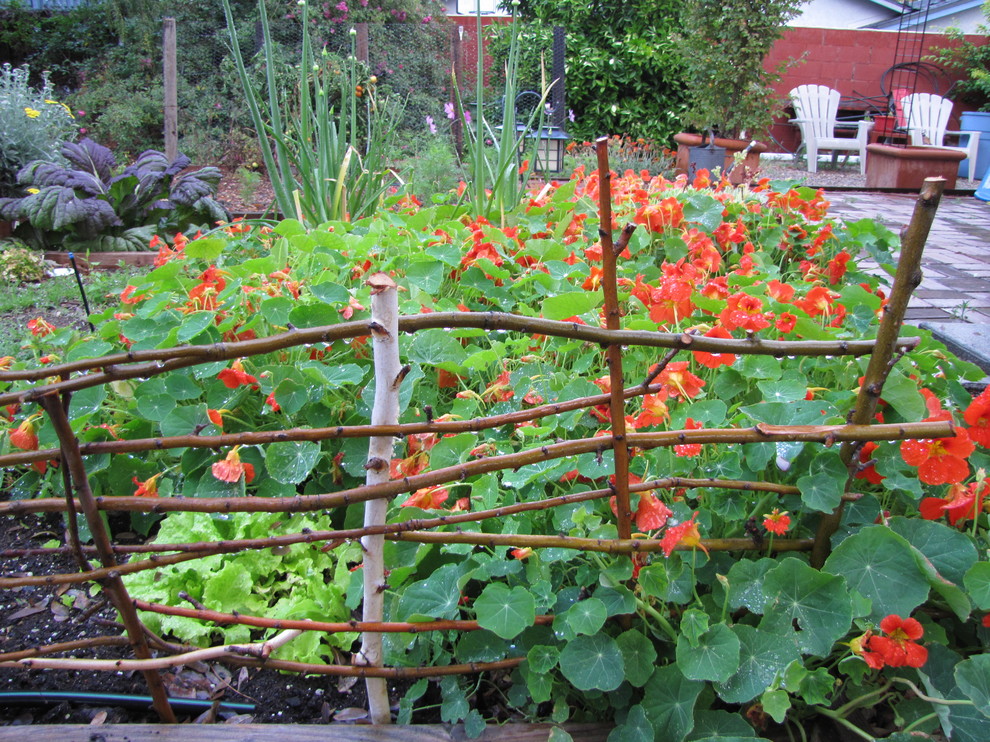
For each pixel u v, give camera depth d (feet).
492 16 33.40
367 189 11.88
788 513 4.39
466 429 3.55
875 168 26.68
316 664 4.10
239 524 5.15
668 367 4.44
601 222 3.41
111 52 29.17
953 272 14.01
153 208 15.60
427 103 28.12
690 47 24.23
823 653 3.62
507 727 3.91
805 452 4.50
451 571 4.26
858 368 5.64
